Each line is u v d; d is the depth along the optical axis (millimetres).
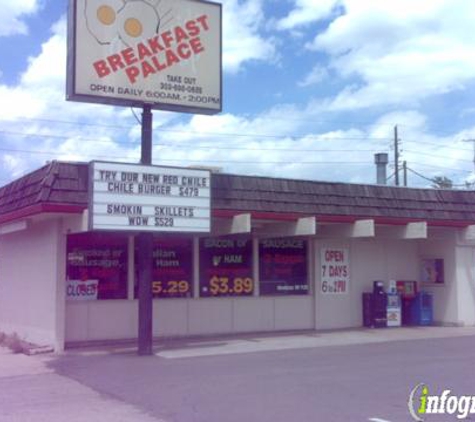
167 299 19469
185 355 16141
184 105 17516
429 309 23062
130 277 19016
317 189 19828
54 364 15133
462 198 22844
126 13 17000
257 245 20984
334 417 9570
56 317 17172
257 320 20766
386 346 17422
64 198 16000
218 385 12180
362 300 22516
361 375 13016
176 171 16531
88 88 16359
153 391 11758
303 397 10992
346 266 22328
